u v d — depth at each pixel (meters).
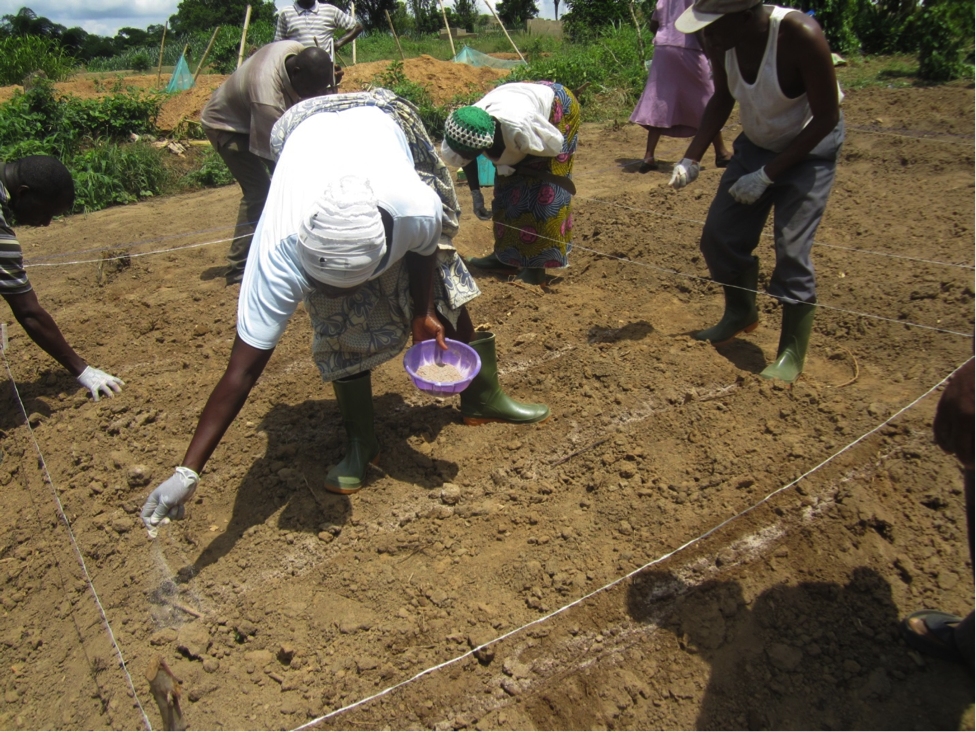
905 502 2.80
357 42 25.69
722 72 3.45
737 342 4.03
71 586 2.83
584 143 9.13
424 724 2.24
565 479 3.09
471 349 2.88
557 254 4.73
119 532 3.03
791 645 2.35
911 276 4.39
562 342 4.09
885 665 2.28
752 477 2.87
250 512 3.06
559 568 2.63
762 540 2.65
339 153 2.45
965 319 3.91
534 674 2.34
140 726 2.29
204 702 2.34
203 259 5.85
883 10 12.35
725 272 3.71
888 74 10.67
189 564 2.84
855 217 5.38
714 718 2.19
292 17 6.70
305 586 2.68
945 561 2.58
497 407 3.37
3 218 3.47
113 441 3.56
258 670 2.43
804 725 2.15
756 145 3.49
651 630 2.42
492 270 5.10
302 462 3.24
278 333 2.36
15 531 3.14
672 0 6.90
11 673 2.58
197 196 8.36
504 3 45.06
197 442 2.31
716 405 3.30
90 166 8.28
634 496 2.91
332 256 2.18
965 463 1.86
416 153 2.82
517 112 4.10
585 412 3.42
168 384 3.95
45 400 3.91
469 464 3.22
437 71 15.46
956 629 2.20
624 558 2.63
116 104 10.86
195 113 11.28
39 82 10.50
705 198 6.09
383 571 2.71
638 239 5.34
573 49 19.44
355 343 2.83
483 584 2.62
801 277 3.36
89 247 6.46
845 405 3.22
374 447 3.14
